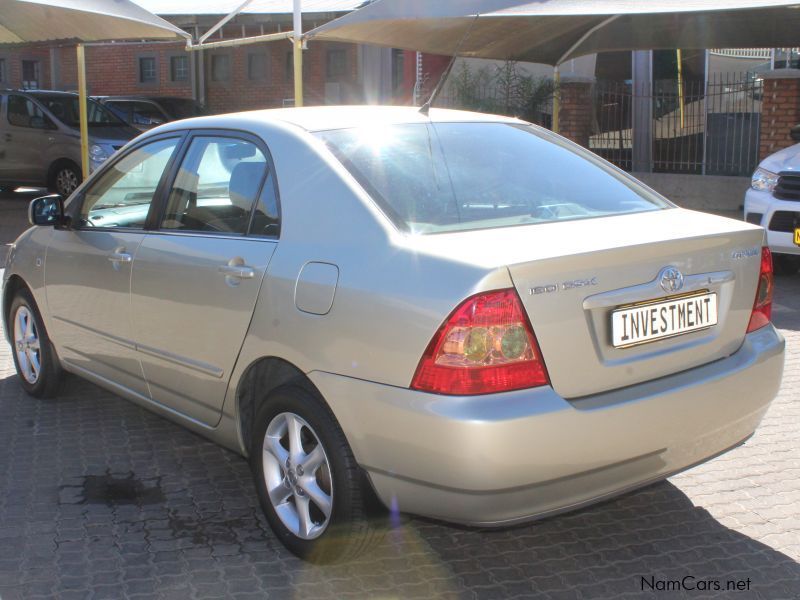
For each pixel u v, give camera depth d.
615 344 3.09
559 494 3.00
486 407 2.84
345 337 3.13
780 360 3.59
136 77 21.70
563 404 2.92
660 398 3.12
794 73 12.59
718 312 3.43
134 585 3.38
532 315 2.91
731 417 3.39
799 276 9.45
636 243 3.15
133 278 4.24
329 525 3.30
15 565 3.52
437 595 3.31
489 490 2.87
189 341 3.91
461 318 2.86
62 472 4.44
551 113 14.70
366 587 3.37
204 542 3.72
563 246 3.07
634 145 15.52
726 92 14.44
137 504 4.09
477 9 9.24
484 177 3.71
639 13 8.77
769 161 9.02
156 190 4.31
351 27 9.88
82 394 5.61
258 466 3.63
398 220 3.28
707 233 3.38
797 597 3.29
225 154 4.00
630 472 3.14
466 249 3.04
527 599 3.29
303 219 3.48
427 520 3.23
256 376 3.71
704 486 4.23
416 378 2.93
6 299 5.59
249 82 19.89
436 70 14.91
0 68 24.55
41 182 15.56
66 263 4.82
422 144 3.82
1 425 5.08
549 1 9.10
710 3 8.69
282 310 3.39
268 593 3.33
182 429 5.03
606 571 3.49
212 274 3.75
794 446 4.71
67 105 15.70
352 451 3.16
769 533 3.77
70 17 10.76
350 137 3.72
